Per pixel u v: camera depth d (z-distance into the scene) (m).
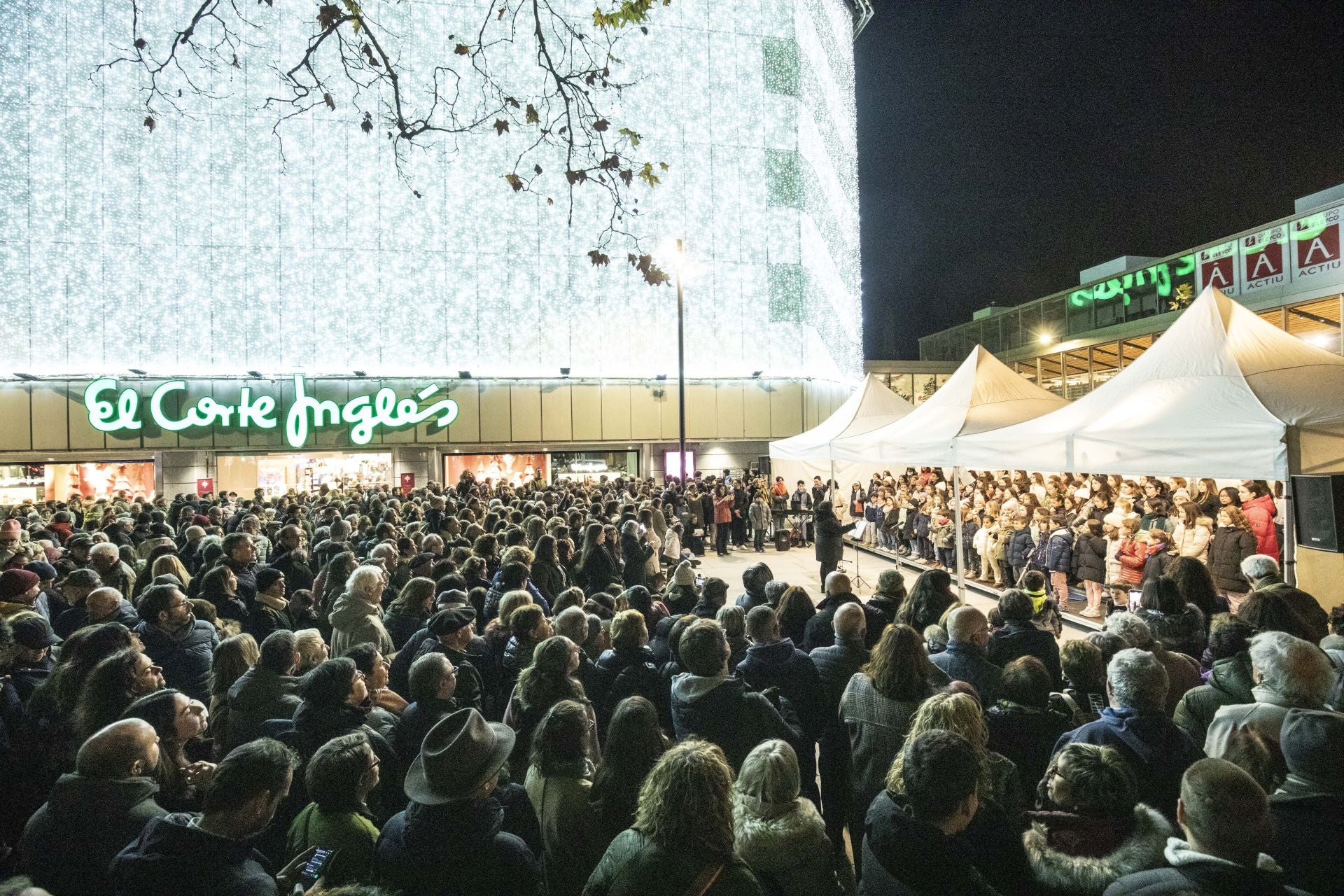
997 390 10.20
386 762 3.29
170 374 21.64
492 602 5.84
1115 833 2.21
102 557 6.47
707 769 2.17
